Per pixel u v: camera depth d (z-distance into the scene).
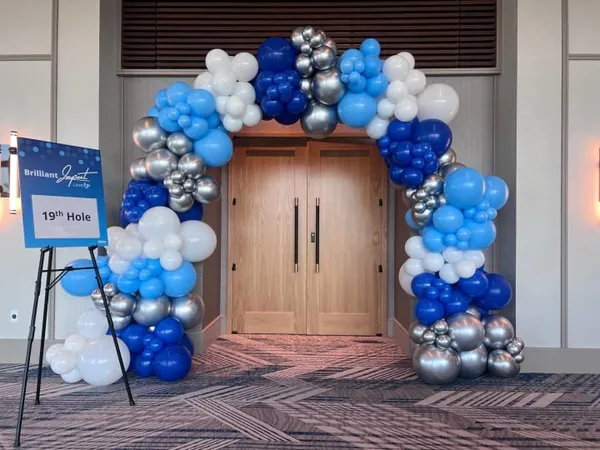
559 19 3.84
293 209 5.35
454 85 4.20
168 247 3.38
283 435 2.58
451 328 3.33
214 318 5.07
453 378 3.36
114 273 3.43
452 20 4.23
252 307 5.36
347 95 3.30
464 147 4.20
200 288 4.43
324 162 5.35
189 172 3.34
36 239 2.66
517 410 2.96
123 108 4.28
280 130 5.16
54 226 2.77
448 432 2.63
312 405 3.04
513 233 3.88
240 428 2.67
